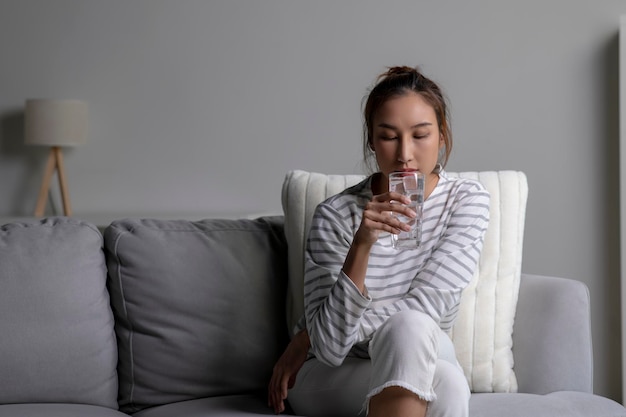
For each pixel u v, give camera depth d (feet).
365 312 5.91
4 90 13.09
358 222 6.35
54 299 6.16
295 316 6.84
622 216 11.34
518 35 12.10
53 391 6.12
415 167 6.07
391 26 12.39
